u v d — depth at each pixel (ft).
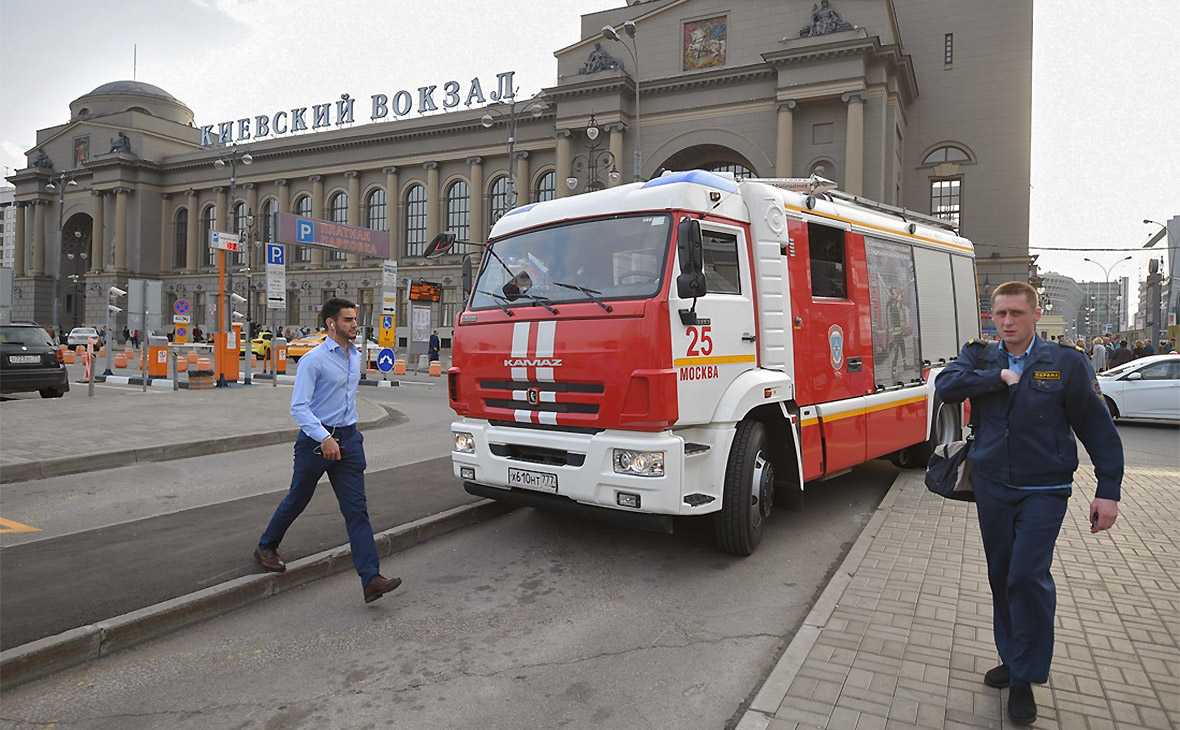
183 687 12.53
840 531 22.29
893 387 26.76
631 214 18.69
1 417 39.65
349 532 16.26
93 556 17.76
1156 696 11.70
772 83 132.98
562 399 18.13
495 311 19.97
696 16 139.64
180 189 221.05
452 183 181.78
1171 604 15.57
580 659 13.65
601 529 22.25
